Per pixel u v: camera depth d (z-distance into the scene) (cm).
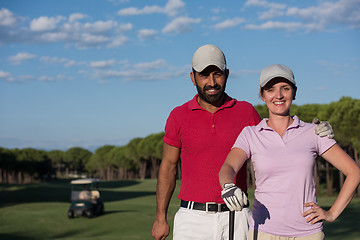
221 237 318
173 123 333
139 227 2395
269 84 253
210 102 318
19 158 11625
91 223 2609
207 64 303
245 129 268
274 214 248
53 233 2341
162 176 351
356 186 244
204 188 320
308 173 248
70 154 14762
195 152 322
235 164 250
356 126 3070
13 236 2264
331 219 242
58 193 5412
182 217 327
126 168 10306
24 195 5112
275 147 251
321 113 3231
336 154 249
